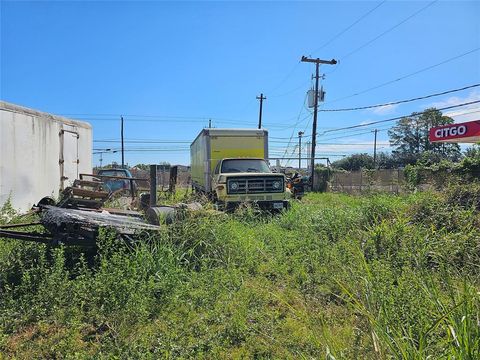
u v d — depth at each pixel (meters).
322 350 3.46
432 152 63.00
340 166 72.88
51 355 3.72
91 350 3.78
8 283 5.17
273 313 4.57
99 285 4.77
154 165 9.18
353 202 13.33
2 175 8.62
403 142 72.38
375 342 2.97
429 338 3.22
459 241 5.95
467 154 25.08
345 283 5.08
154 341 3.94
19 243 5.95
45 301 4.58
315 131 34.41
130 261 5.50
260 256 6.86
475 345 2.59
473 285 3.83
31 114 9.73
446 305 3.48
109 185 13.92
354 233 7.64
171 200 11.95
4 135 8.71
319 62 33.78
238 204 11.93
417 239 6.27
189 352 3.75
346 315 4.48
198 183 18.14
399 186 23.03
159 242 6.18
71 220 5.62
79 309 4.53
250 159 14.08
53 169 10.79
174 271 5.49
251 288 5.30
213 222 7.09
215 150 14.81
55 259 5.31
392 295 4.06
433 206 7.88
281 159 15.33
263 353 3.79
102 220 6.03
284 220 10.31
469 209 7.36
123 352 3.68
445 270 4.33
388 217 8.78
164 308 4.68
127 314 4.35
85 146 12.90
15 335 4.10
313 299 5.08
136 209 10.34
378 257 6.12
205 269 5.89
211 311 4.55
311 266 6.30
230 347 3.93
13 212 8.02
